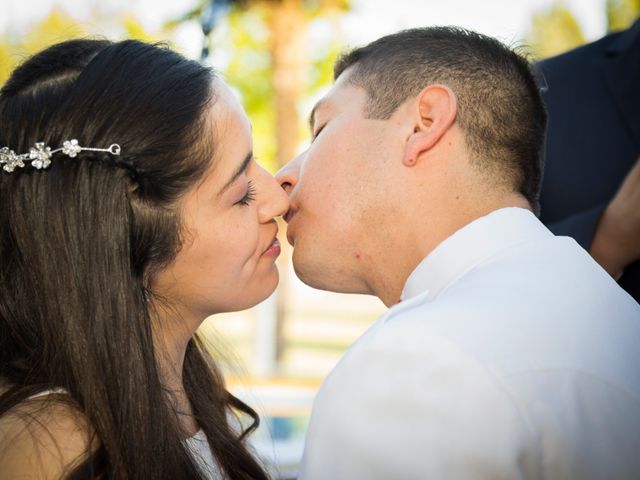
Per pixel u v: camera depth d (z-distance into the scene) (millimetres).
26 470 1485
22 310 1683
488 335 1305
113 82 1661
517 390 1252
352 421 1320
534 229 1598
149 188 1658
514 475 1215
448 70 1754
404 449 1264
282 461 4059
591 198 2340
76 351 1627
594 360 1327
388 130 1781
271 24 10945
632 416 1308
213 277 1761
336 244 1825
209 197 1714
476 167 1712
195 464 1810
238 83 11945
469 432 1229
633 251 2104
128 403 1628
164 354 1842
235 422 2322
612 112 2352
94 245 1642
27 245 1664
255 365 9500
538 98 1794
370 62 1872
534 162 1764
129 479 1610
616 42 2424
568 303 1404
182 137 1662
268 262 1863
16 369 1664
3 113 1705
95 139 1637
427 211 1730
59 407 1568
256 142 12281
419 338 1307
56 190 1646
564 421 1256
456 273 1564
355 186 1795
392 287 1823
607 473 1271
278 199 1840
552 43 14609
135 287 1682
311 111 2010
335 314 20406
